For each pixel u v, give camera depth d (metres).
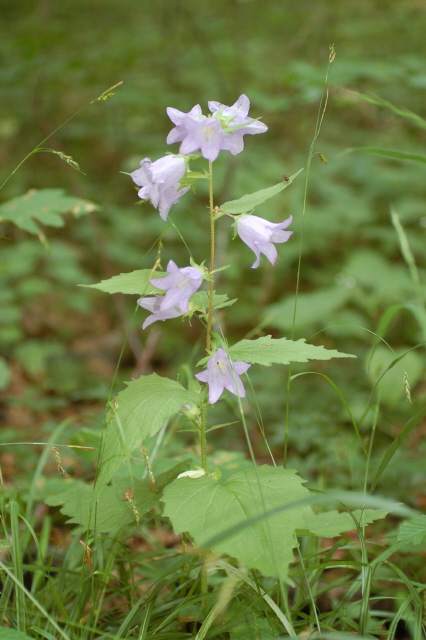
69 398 5.16
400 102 6.98
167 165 1.98
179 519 1.80
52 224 3.77
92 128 8.35
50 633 2.16
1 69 6.31
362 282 5.79
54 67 6.40
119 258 7.02
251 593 2.16
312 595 2.20
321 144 8.06
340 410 4.30
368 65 5.07
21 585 1.93
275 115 6.06
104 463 1.91
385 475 3.44
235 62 7.70
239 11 8.52
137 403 1.96
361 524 2.23
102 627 2.36
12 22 8.23
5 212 3.78
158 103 7.93
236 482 1.93
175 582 2.64
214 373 1.97
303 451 3.82
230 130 1.92
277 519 1.78
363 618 2.08
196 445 3.07
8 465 3.84
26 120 7.88
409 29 8.89
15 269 6.43
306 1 8.91
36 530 3.08
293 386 4.81
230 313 6.41
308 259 7.23
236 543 1.72
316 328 6.07
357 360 5.26
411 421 2.14
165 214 2.06
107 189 8.27
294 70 5.08
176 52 8.23
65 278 6.60
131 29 8.78
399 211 7.23
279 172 7.08
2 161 8.18
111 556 2.49
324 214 6.96
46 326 6.57
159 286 1.95
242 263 6.64
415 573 2.56
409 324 5.70
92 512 2.21
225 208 2.05
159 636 2.12
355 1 9.22
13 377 5.55
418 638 2.01
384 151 2.71
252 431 4.35
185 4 8.66
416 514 1.65
